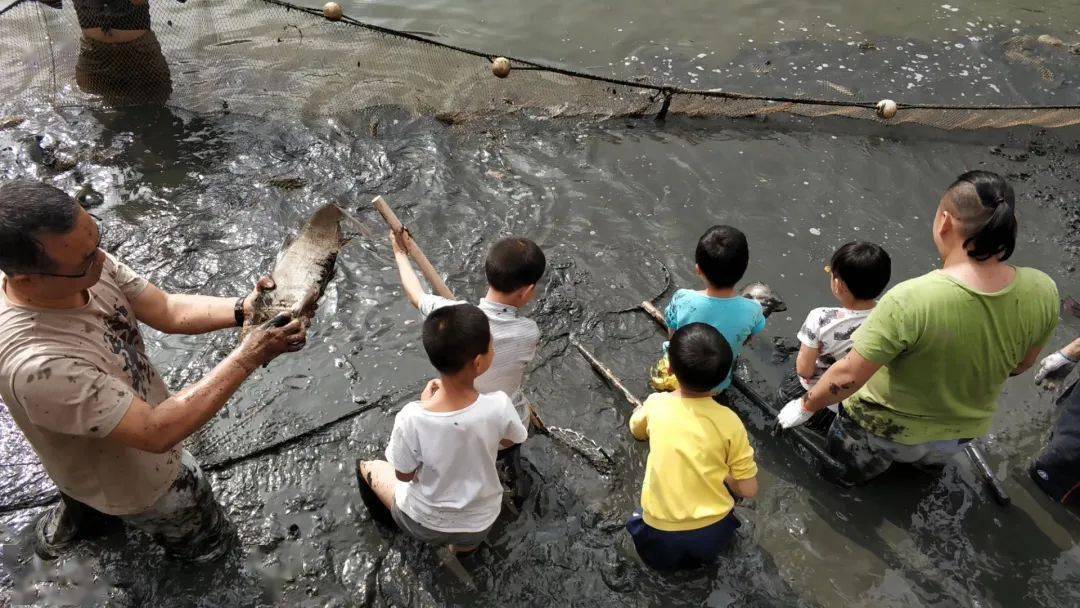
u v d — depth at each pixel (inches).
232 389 93.4
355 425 143.9
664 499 116.6
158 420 89.4
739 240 137.6
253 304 115.0
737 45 288.2
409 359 157.6
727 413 117.7
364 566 121.9
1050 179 221.5
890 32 301.0
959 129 239.6
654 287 179.9
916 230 201.5
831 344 138.5
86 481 98.9
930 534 131.6
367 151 215.2
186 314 113.0
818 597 121.3
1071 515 135.5
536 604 118.3
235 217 189.3
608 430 146.4
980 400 122.0
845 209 207.6
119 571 118.8
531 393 152.9
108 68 219.6
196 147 212.1
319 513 129.1
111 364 93.3
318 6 280.5
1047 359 147.0
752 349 166.1
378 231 188.4
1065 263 191.0
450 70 237.5
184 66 239.3
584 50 277.0
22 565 119.2
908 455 129.9
